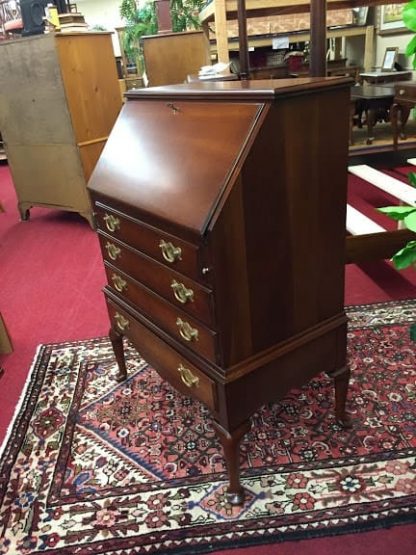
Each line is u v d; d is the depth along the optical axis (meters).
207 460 1.42
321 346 1.29
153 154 1.19
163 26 3.74
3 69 3.38
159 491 1.33
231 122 1.01
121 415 1.63
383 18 5.25
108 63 3.47
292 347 1.20
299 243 1.13
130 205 1.17
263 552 1.14
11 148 3.70
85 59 3.27
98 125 3.48
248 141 0.96
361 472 1.32
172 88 1.28
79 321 2.29
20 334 2.21
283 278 1.13
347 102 1.08
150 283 1.27
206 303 1.04
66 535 1.22
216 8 2.84
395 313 2.07
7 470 1.44
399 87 3.80
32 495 1.35
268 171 1.00
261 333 1.14
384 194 3.52
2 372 1.92
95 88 3.39
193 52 3.64
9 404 1.76
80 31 3.21
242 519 1.22
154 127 1.25
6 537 1.23
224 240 0.98
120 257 1.39
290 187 1.05
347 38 6.36
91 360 1.95
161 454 1.46
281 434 1.47
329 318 1.29
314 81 1.02
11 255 3.20
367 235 2.19
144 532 1.21
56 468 1.44
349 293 2.28
